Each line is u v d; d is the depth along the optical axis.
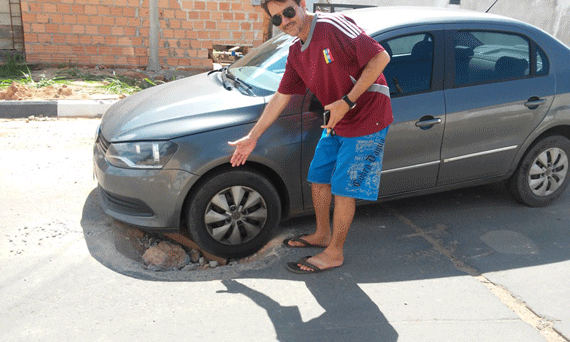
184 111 3.62
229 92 3.87
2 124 6.19
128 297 3.17
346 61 2.98
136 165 3.43
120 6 8.27
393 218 4.36
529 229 4.23
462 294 3.33
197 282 3.37
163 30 8.52
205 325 2.95
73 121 6.51
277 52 4.27
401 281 3.46
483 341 2.90
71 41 8.31
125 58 8.59
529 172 4.48
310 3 10.48
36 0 8.00
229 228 3.64
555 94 4.34
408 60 3.88
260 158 3.52
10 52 8.41
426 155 3.99
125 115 3.83
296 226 4.13
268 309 3.11
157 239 3.99
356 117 3.17
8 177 4.71
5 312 2.97
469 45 4.11
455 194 4.89
